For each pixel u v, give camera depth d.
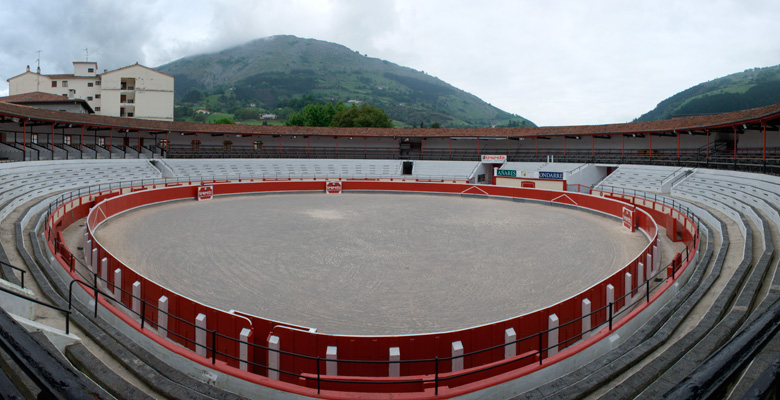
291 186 42.31
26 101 57.50
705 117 39.19
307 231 23.17
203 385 6.66
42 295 9.55
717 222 19.84
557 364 7.98
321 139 61.00
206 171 48.41
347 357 8.46
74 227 23.44
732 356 1.80
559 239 21.78
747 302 8.52
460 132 55.53
